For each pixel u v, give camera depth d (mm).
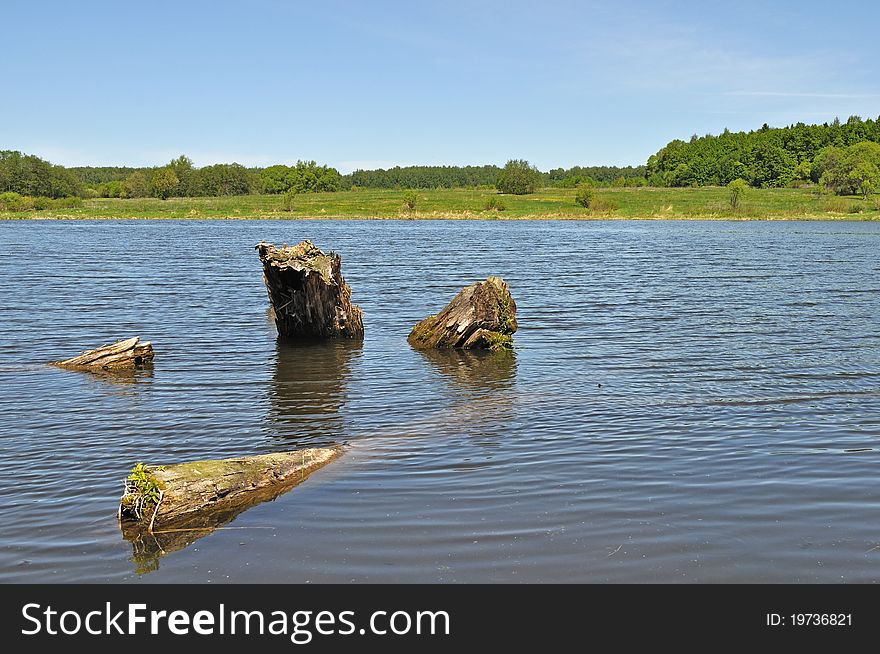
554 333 23781
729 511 9570
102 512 9789
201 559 8547
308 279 22062
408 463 11477
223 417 14305
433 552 8570
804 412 14344
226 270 42562
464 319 21359
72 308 28156
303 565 8375
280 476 10664
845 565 8273
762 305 29828
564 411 14531
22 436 13000
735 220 123250
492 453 11930
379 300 31703
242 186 196375
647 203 149500
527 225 105062
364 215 126750
